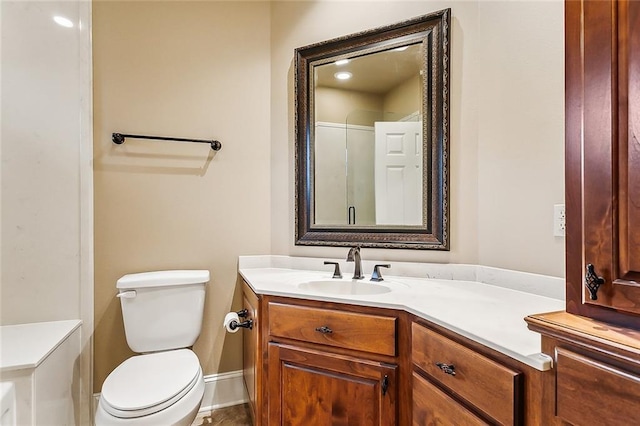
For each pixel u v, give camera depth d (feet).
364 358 4.08
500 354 2.66
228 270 6.66
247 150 6.79
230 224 6.69
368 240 5.85
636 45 1.99
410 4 5.58
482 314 3.44
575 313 2.39
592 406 2.01
